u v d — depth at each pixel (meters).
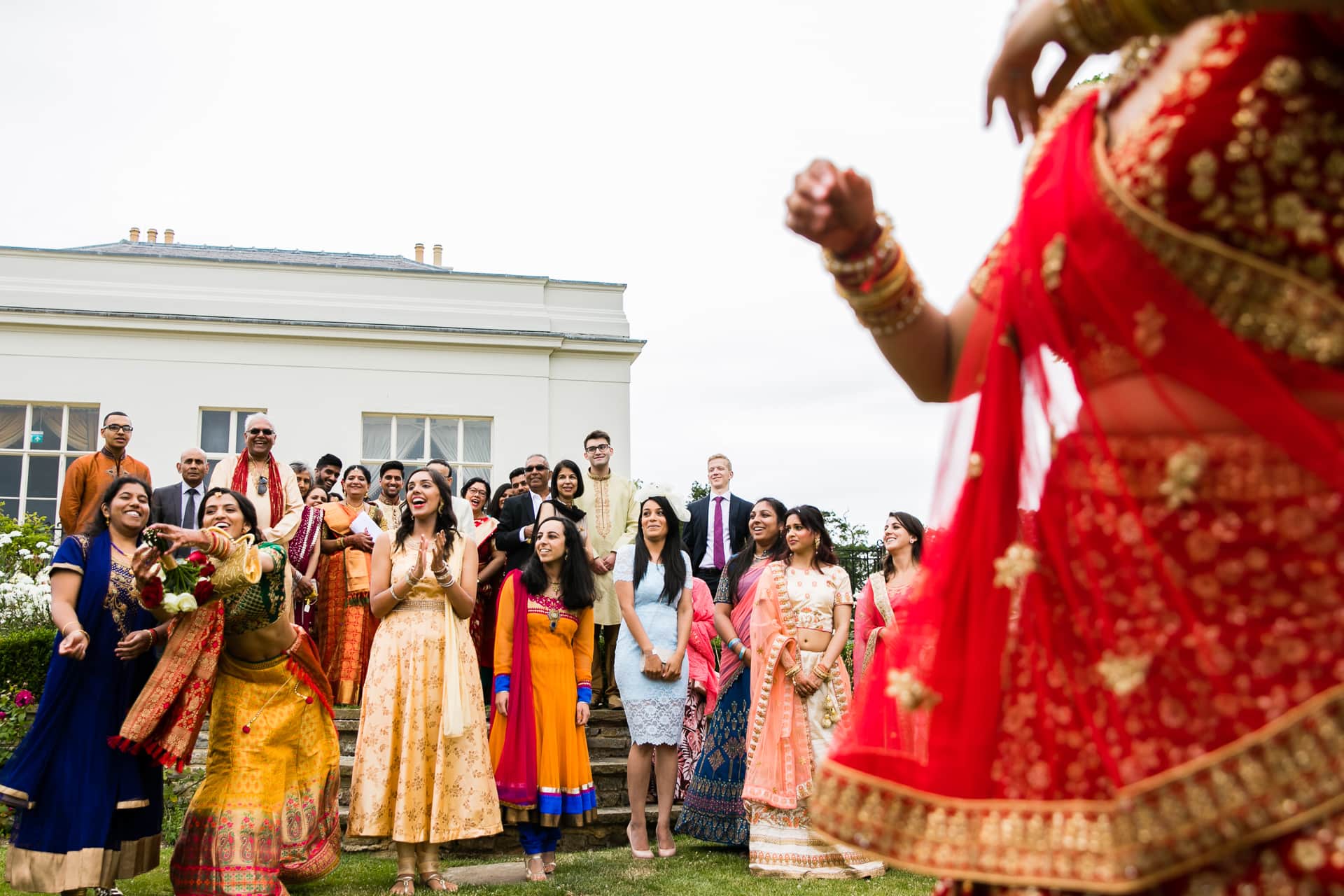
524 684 6.01
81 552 5.00
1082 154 1.16
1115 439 1.09
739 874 5.92
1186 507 1.03
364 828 5.45
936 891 1.22
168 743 4.76
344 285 16.61
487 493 9.89
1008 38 1.18
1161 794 0.97
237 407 15.80
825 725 6.14
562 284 17.39
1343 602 0.95
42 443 15.25
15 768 4.71
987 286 1.32
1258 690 0.96
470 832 5.54
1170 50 1.12
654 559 6.79
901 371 1.42
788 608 6.26
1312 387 1.02
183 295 16.02
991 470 1.21
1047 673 1.11
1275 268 1.01
